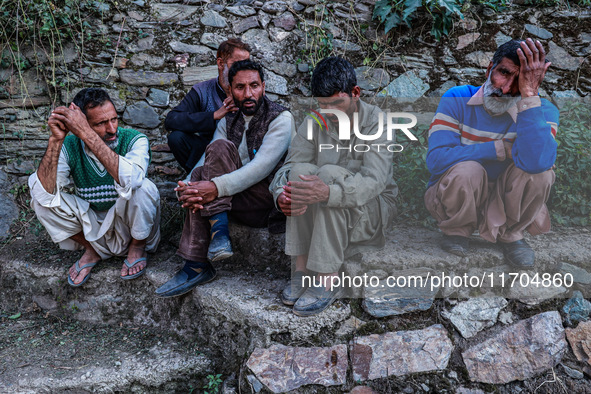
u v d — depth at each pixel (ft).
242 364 6.86
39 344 7.71
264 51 10.88
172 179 10.30
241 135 8.01
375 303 6.91
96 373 6.96
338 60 6.72
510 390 6.94
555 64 10.60
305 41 10.93
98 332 8.09
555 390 6.98
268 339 6.71
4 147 10.07
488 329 7.03
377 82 10.69
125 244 8.32
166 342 7.80
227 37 10.89
